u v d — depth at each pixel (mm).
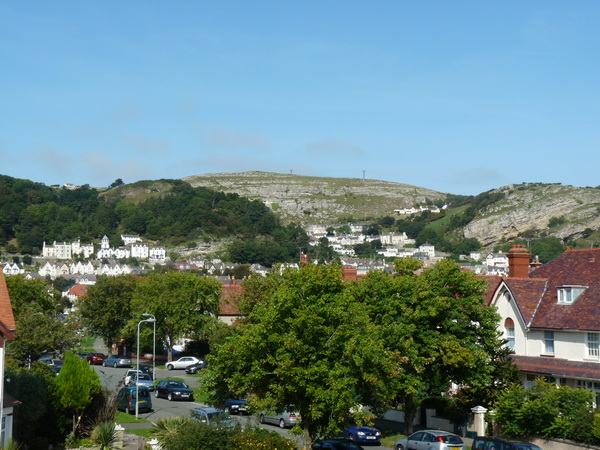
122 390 52625
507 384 43594
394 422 51344
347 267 70125
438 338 42719
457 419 44844
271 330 32719
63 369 40969
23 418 37594
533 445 33156
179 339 98500
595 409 36000
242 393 35469
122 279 105938
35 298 73438
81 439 40375
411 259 47750
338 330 32188
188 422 34844
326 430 33406
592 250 49719
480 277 45312
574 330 43094
